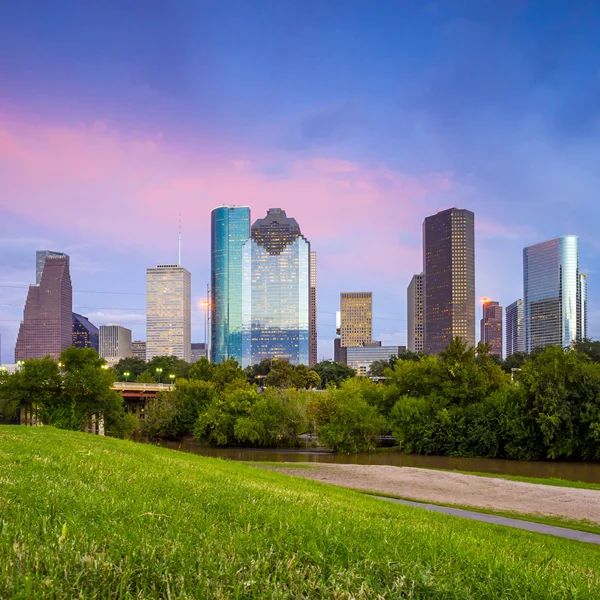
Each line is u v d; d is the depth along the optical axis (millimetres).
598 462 60250
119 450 24438
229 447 80250
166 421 89250
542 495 36406
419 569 5609
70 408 71000
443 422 67250
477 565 6270
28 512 6652
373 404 78750
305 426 78688
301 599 4477
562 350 64000
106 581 4336
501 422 62688
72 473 11625
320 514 10000
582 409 60031
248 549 5766
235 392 83812
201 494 10789
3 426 33531
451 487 39531
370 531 8625
